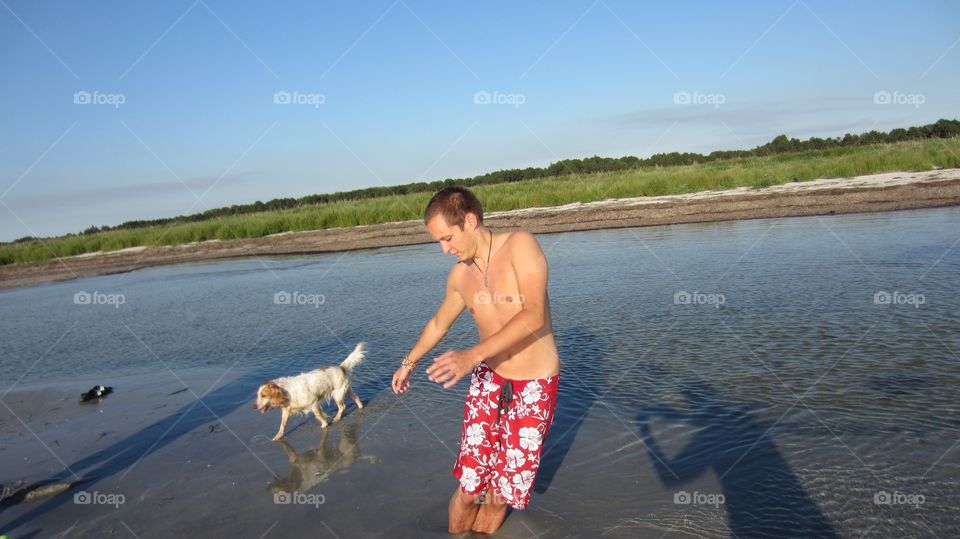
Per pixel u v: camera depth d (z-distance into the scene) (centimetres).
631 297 931
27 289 2008
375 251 1925
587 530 379
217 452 555
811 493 391
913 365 563
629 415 535
